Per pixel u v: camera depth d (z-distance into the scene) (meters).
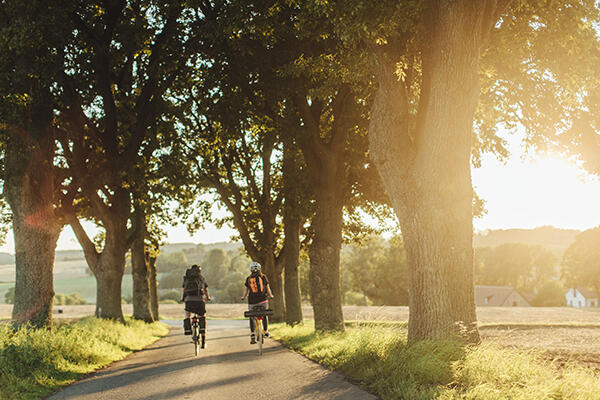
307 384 7.44
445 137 9.03
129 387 7.70
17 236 13.87
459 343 7.86
